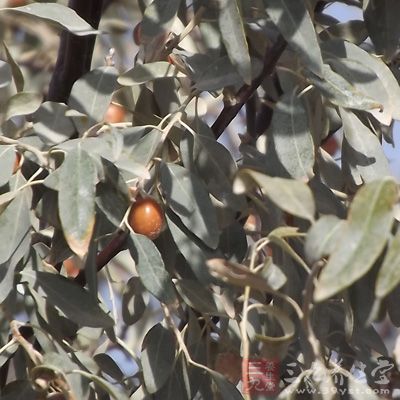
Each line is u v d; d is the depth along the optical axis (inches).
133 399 36.4
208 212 35.2
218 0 35.0
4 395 35.8
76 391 35.3
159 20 36.1
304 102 36.0
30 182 35.0
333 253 31.3
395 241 31.7
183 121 36.7
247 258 36.9
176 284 36.0
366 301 35.4
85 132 35.4
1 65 36.4
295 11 34.8
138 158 35.7
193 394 36.4
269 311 33.8
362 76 35.8
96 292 35.6
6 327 35.8
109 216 34.9
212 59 36.9
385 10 37.0
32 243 36.2
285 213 35.7
